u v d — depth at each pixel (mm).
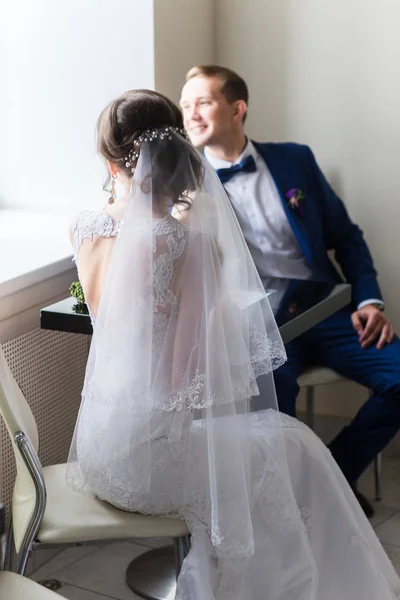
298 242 3285
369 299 3252
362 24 3348
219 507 2033
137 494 2039
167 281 2000
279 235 3285
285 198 3281
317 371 3182
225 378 2025
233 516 2035
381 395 3088
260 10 3484
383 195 3457
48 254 2863
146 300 2002
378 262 3518
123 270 2008
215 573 2078
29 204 3441
